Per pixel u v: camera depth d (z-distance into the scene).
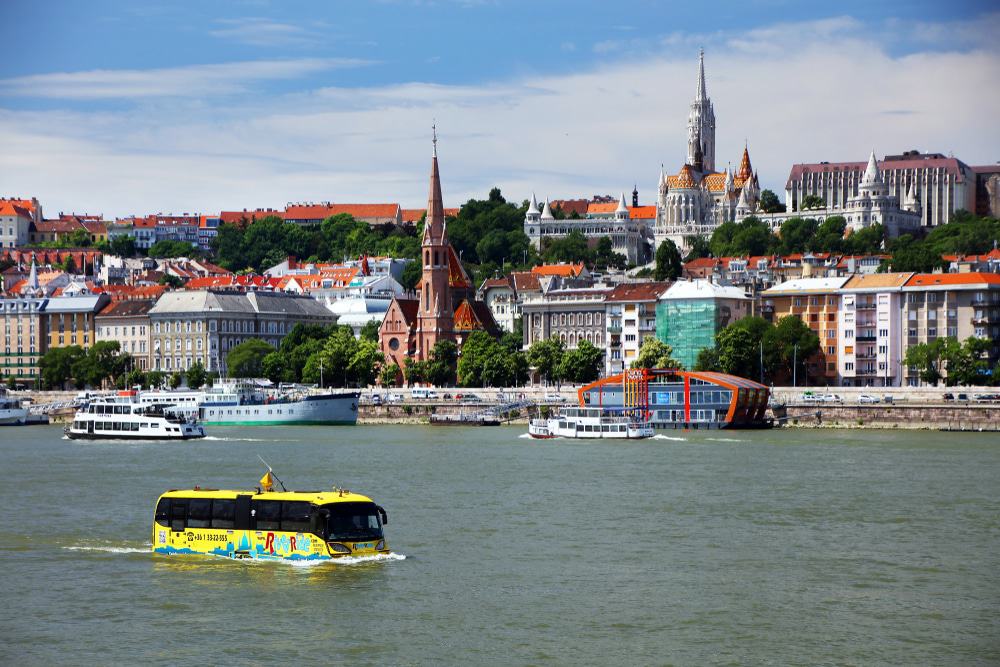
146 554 167.75
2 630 135.12
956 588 153.12
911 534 186.12
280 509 162.62
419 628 135.88
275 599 145.62
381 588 150.88
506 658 127.19
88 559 164.88
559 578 156.50
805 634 135.00
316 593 148.12
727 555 170.38
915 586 154.12
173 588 150.00
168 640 131.75
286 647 129.75
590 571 160.38
